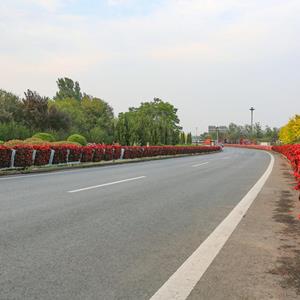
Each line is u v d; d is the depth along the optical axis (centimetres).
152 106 9350
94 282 371
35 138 3062
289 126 4662
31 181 1256
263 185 1217
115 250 480
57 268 409
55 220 644
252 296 344
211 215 717
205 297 340
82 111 6425
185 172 1708
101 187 1097
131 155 3011
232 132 13762
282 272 409
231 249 496
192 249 491
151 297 338
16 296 337
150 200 877
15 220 639
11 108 4400
